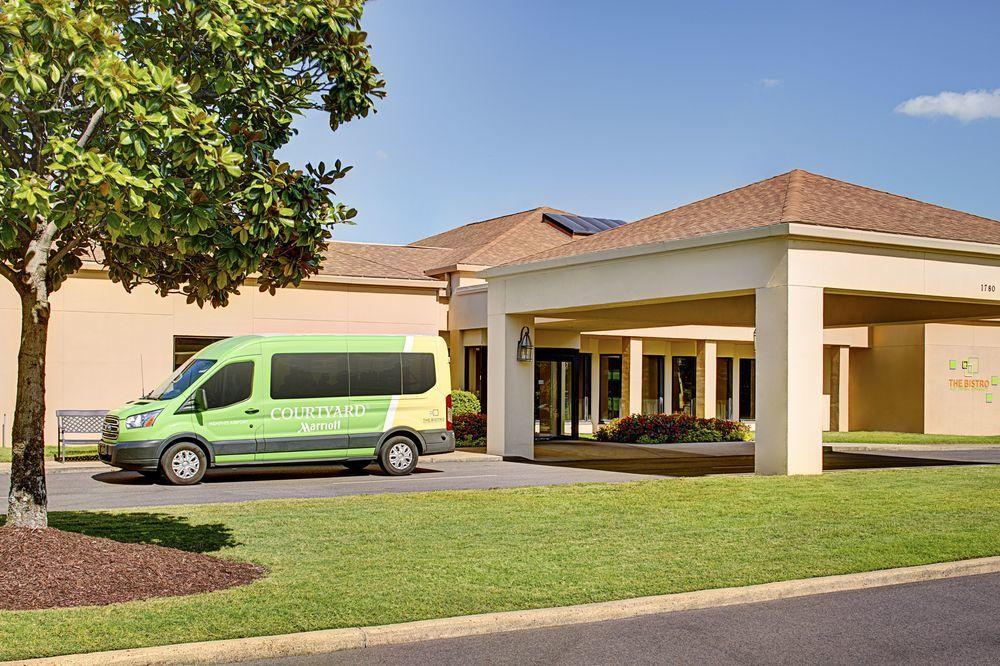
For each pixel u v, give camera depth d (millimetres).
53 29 7012
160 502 13688
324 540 10180
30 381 8453
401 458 18109
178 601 7492
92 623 6816
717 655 6754
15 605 7234
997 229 20031
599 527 11070
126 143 7105
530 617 7414
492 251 31047
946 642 7117
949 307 23047
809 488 14477
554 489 14359
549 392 29500
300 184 8070
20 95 6973
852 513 12188
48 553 8031
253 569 8781
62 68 7363
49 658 6082
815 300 16562
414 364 18375
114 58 7125
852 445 28234
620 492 13969
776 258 16516
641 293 18922
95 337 23484
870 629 7438
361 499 13266
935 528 11195
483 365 29672
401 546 9875
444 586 8141
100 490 15352
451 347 30141
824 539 10461
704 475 18672
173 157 7480
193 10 7750
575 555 9484
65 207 6965
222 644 6465
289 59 8625
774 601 8312
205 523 11211
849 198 19516
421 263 32312
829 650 6891
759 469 16828
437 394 18469
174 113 7152
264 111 8375
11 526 8391
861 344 35844
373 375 18016
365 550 9648
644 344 34500
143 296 24000
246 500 13961
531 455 23125
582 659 6637
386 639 6926
